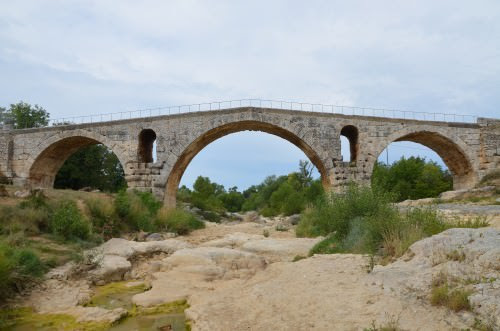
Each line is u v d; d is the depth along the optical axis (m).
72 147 44.47
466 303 7.50
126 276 15.47
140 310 11.22
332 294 9.93
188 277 13.80
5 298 11.23
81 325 9.94
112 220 23.33
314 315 8.95
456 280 8.47
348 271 11.61
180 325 9.93
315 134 38.44
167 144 38.53
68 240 18.11
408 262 10.73
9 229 17.02
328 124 38.72
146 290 13.52
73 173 54.47
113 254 17.31
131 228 24.98
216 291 12.23
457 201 31.05
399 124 39.69
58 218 18.80
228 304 10.59
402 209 18.66
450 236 10.77
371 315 8.31
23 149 42.00
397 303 8.53
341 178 37.84
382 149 39.12
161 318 10.51
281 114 38.31
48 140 41.28
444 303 7.88
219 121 38.22
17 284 11.85
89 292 12.86
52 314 10.73
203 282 13.34
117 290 13.46
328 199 22.34
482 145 41.03
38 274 13.13
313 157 39.72
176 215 30.55
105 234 21.91
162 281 13.59
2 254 11.70
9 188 23.92
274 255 18.05
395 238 12.87
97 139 39.78
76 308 11.22
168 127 38.72
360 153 38.75
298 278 11.88
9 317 10.48
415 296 8.59
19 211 18.50
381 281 9.91
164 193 38.16
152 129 38.91
